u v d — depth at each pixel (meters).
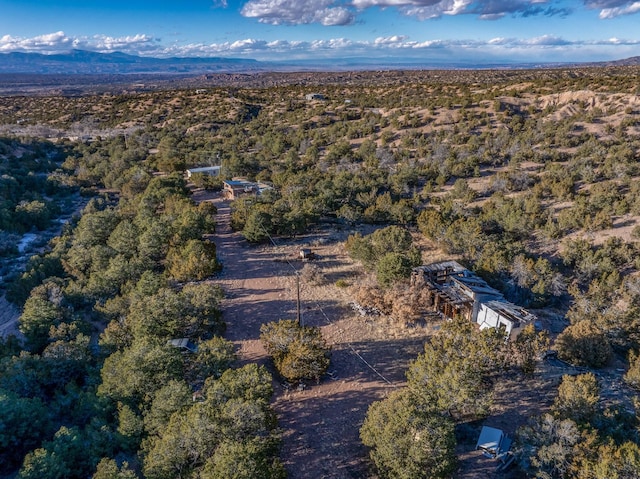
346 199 65.44
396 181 70.25
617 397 25.75
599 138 80.69
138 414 24.66
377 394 28.11
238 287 42.28
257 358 31.55
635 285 37.88
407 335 34.53
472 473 21.53
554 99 105.06
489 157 78.44
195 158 99.75
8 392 25.56
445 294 36.69
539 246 49.69
